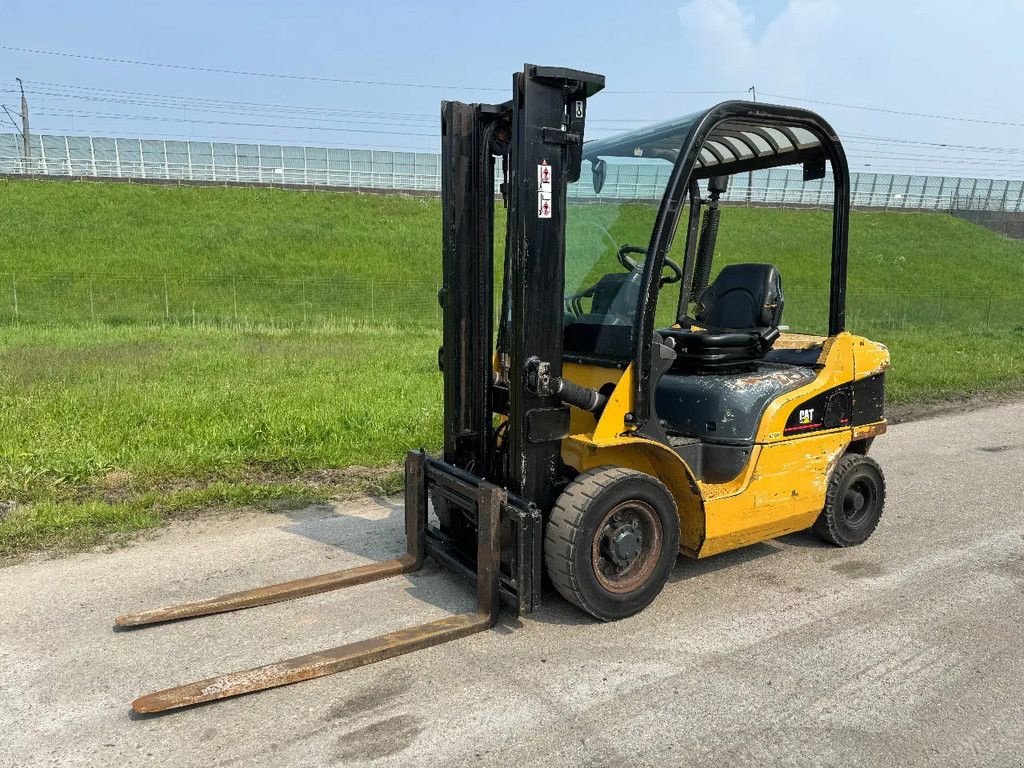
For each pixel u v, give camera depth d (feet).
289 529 16.97
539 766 9.25
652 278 12.46
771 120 13.56
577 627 12.64
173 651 11.76
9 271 86.53
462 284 14.03
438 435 24.07
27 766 9.16
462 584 14.17
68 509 17.08
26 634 12.23
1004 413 31.78
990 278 127.03
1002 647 12.29
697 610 13.42
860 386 15.94
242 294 82.23
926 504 19.62
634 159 13.42
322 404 26.89
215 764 9.21
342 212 127.54
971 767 9.43
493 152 13.82
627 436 12.66
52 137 153.17
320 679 10.98
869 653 12.03
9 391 27.81
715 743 9.75
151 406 25.75
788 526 15.02
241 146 162.61
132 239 103.91
